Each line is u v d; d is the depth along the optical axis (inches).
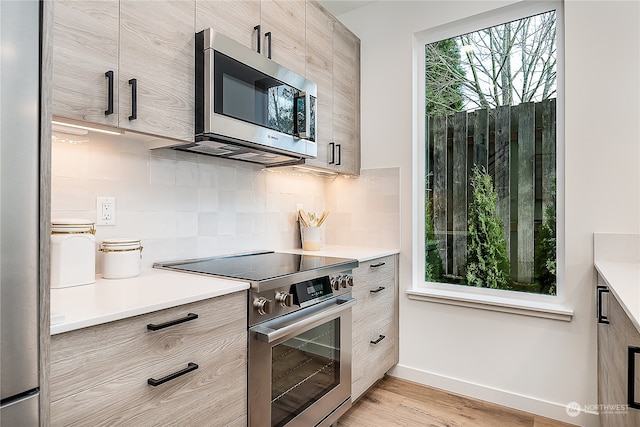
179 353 44.0
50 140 28.9
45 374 28.8
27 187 27.5
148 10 52.4
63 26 43.1
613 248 74.0
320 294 67.5
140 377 39.9
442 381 93.9
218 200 80.0
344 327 75.4
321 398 68.5
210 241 78.2
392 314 97.8
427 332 96.5
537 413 81.6
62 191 54.9
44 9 28.7
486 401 87.6
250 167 88.6
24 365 27.5
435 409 84.2
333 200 113.3
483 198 93.5
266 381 56.7
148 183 66.5
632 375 32.9
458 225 96.9
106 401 36.9
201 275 59.8
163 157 69.1
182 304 44.1
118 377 37.9
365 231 107.4
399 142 102.2
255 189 89.9
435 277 100.0
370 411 83.4
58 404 33.1
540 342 81.7
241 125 62.3
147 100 52.0
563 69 82.6
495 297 90.0
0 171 25.9
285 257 81.5
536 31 87.4
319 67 89.0
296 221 102.7
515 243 89.1
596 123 76.2
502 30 91.5
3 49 26.1
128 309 38.6
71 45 43.8
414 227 100.4
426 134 101.9
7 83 26.3
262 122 66.9
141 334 40.1
